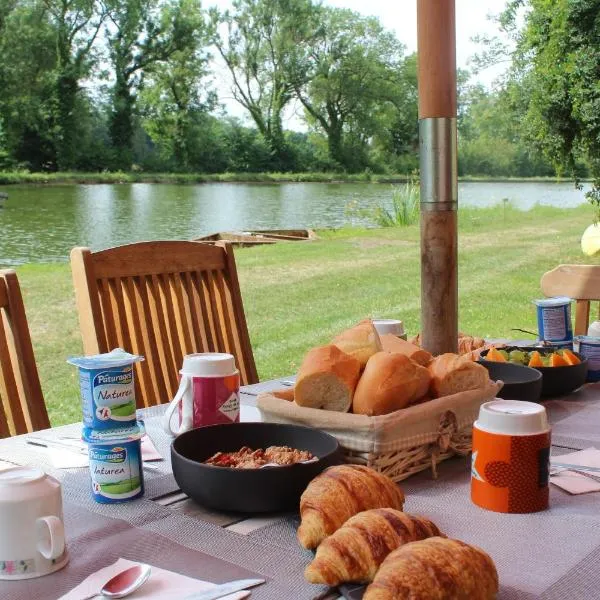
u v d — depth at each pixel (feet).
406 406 3.48
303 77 69.51
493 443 3.02
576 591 2.40
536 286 22.02
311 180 67.36
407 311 19.53
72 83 57.82
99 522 2.94
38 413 5.00
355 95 70.03
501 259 27.17
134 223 35.73
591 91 13.82
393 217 39.19
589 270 7.38
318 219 39.75
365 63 70.08
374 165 71.31
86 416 3.18
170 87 64.18
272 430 3.39
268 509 2.94
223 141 66.95
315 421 3.37
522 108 16.06
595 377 5.45
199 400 3.72
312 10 68.59
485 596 2.15
